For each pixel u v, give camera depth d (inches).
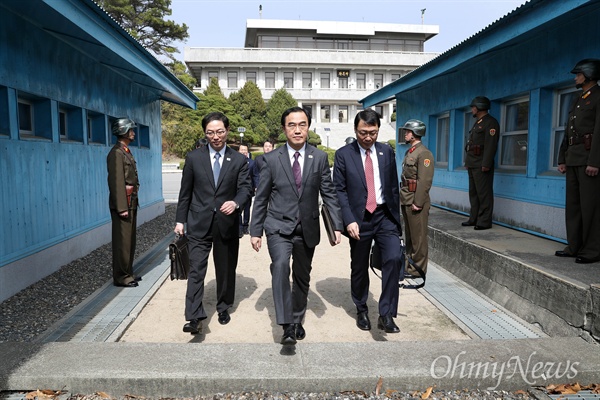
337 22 2068.2
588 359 125.0
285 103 1712.6
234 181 159.6
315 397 114.1
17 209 193.8
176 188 826.8
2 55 183.5
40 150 214.8
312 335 154.6
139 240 321.4
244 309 180.4
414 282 218.4
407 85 378.6
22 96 214.5
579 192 177.9
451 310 179.5
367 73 2000.5
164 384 114.8
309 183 143.1
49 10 179.0
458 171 345.1
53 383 114.8
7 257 185.9
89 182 275.6
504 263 187.6
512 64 264.2
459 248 230.8
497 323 165.3
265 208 145.2
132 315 169.8
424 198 204.4
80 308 176.2
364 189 152.9
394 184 156.6
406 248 221.5
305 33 2114.9
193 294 149.9
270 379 115.0
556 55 223.5
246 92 1732.3
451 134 356.5
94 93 283.1
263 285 214.2
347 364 122.1
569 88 229.3
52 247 223.1
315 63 1924.2
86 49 251.1
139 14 1626.5
